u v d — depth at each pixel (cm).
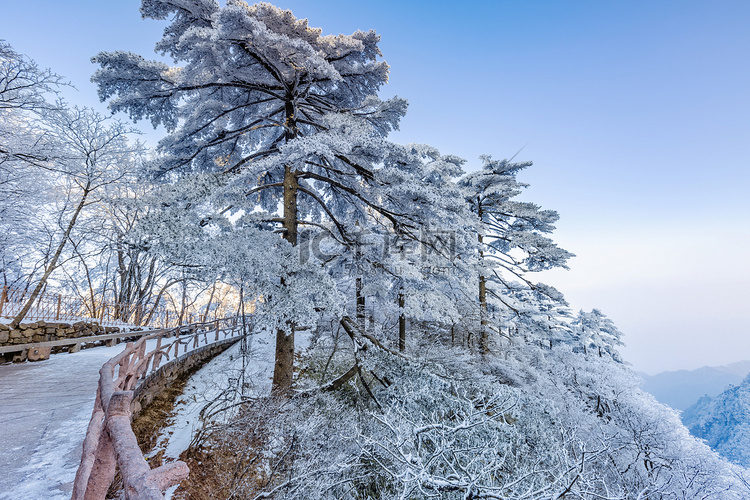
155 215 671
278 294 818
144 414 825
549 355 1872
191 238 684
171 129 1115
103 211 2089
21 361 1066
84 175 1501
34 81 1185
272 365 1427
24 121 1395
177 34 970
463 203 981
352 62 1074
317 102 1156
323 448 763
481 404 833
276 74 1000
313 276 878
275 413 790
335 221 1127
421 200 915
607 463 934
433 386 844
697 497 1019
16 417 603
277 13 865
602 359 2062
